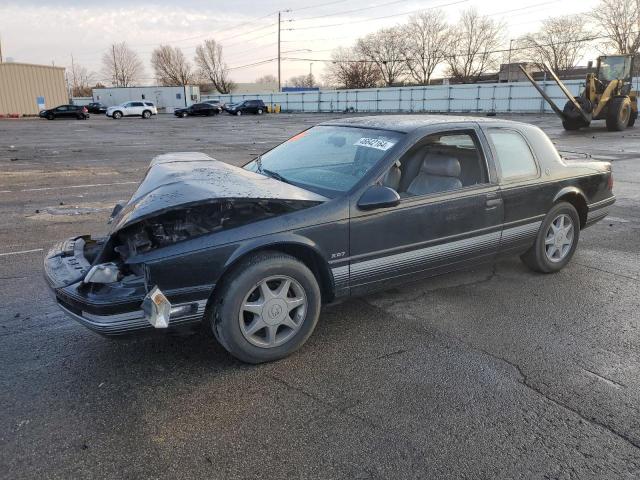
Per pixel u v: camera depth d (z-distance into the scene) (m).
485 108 43.94
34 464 2.40
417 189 4.08
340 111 55.56
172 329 2.99
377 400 2.93
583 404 2.92
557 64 69.88
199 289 2.96
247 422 2.72
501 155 4.36
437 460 2.45
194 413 2.79
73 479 2.31
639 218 7.36
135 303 2.85
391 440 2.59
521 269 5.15
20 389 3.01
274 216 3.18
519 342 3.64
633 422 2.76
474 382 3.13
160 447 2.53
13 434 2.61
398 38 84.75
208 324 3.75
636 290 4.63
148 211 2.89
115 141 20.59
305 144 4.43
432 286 4.68
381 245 3.61
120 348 3.51
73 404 2.87
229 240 3.00
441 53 83.62
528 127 4.75
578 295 4.50
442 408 2.86
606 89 21.28
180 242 2.92
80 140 21.17
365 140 3.99
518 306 4.25
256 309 3.18
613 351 3.53
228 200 3.01
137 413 2.79
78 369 3.24
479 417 2.79
